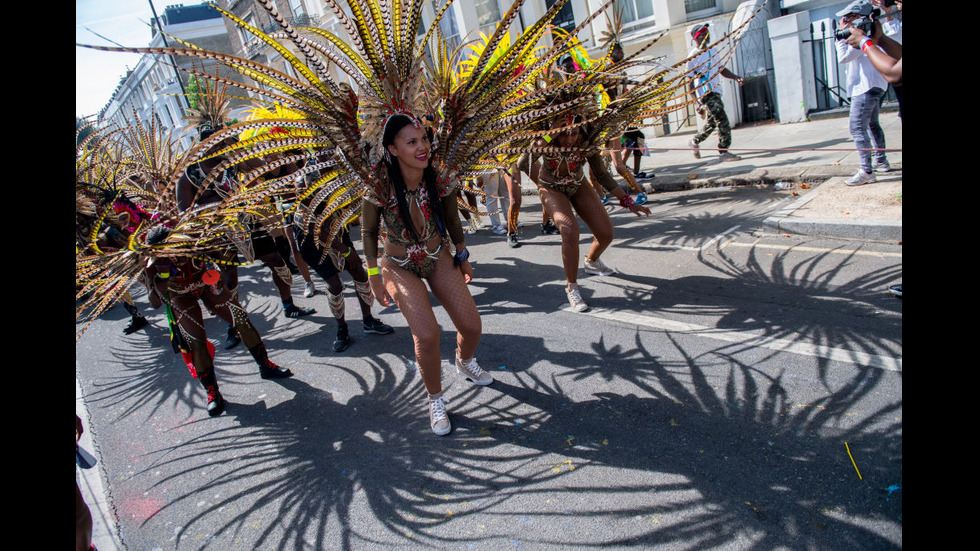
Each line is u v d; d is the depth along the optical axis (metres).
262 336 6.01
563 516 2.77
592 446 3.23
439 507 3.02
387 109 3.17
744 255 5.37
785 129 9.39
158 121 5.31
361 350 5.15
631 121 4.32
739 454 2.94
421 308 3.43
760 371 3.58
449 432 3.64
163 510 3.48
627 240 6.45
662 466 2.96
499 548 2.67
